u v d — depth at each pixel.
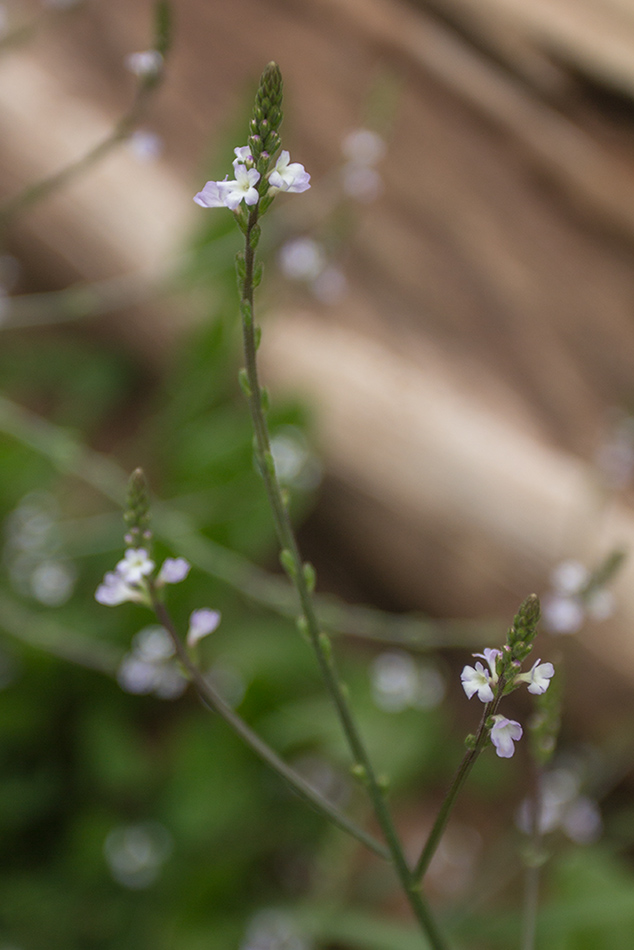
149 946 0.73
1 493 0.91
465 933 0.58
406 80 1.09
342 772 0.85
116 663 0.78
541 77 1.03
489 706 0.43
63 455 0.75
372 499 1.04
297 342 1.05
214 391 0.92
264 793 0.82
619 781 0.91
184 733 0.86
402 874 0.45
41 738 0.84
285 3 1.15
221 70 1.15
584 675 0.92
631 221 1.02
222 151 0.87
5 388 1.24
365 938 0.61
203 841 0.78
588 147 1.04
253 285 0.43
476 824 0.97
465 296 1.06
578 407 1.01
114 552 0.91
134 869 0.76
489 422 1.01
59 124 1.17
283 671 0.85
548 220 1.05
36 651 0.82
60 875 0.78
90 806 0.83
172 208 1.13
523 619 0.42
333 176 0.82
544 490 0.96
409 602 1.08
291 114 1.11
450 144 1.08
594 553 0.93
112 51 1.19
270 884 0.82
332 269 0.85
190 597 0.84
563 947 0.62
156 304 1.17
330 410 1.03
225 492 0.86
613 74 0.99
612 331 1.02
